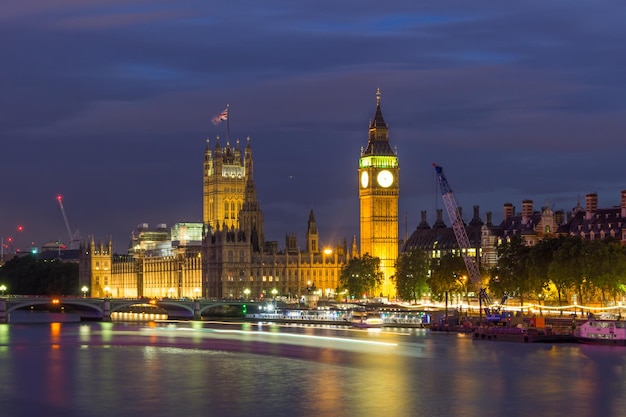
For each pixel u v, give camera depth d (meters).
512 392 198.25
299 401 191.12
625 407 184.38
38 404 190.50
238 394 198.50
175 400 192.62
